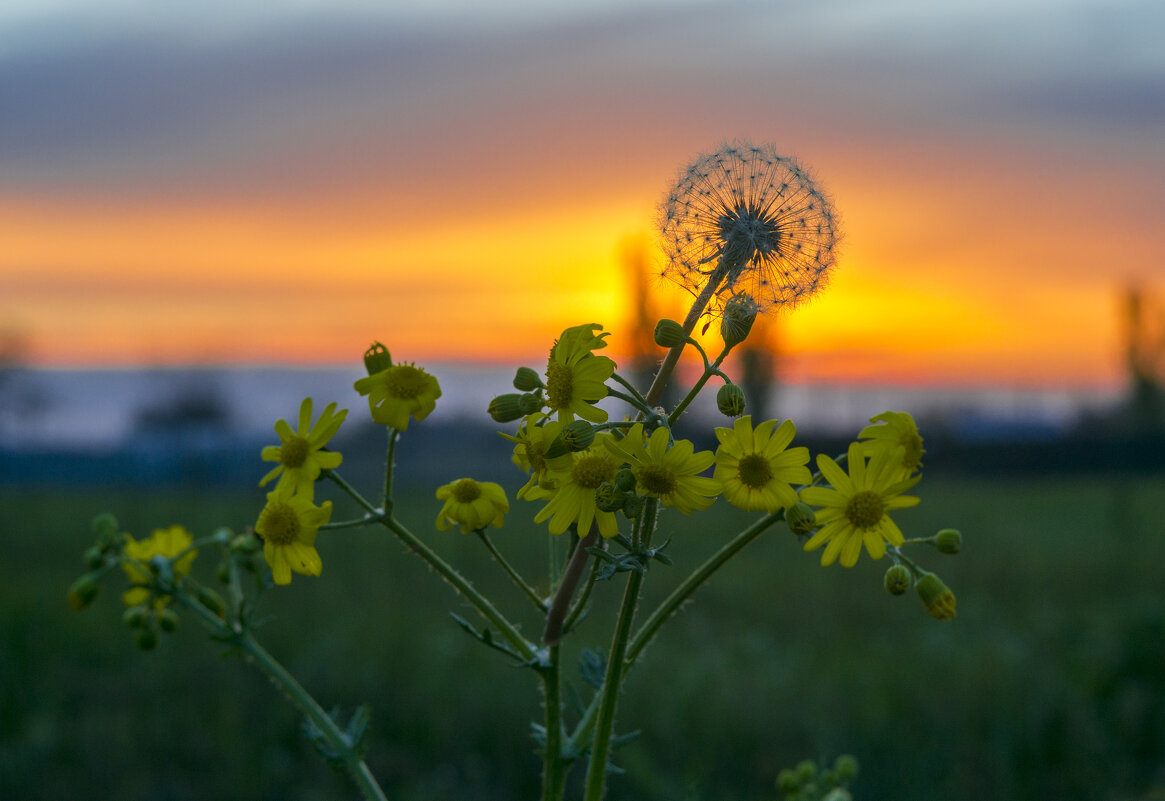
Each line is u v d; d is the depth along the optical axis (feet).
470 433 32.60
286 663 25.80
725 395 3.80
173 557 5.91
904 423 3.94
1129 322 63.36
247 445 80.64
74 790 18.28
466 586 4.34
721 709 21.03
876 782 17.87
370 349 4.40
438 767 19.69
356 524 4.39
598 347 3.93
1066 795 17.26
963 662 24.64
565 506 3.84
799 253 4.17
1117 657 22.90
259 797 18.29
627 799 17.07
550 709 4.18
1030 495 74.38
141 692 23.58
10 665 25.23
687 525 45.65
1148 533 50.29
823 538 3.86
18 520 58.03
